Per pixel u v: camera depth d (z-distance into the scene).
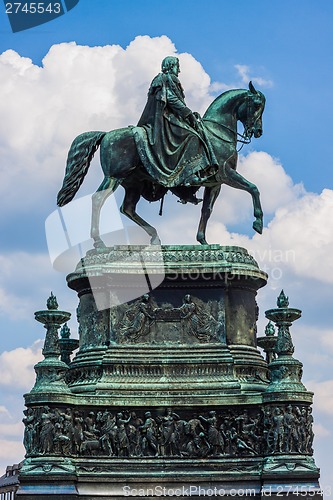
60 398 41.12
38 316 41.97
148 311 42.84
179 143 43.94
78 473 41.19
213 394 41.94
